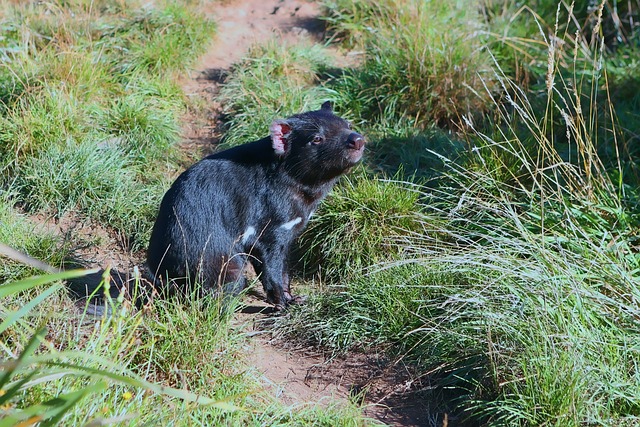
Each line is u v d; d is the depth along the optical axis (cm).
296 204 950
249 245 951
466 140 1246
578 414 715
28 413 489
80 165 1170
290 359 895
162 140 1268
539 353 764
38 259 984
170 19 1506
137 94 1348
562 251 891
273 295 973
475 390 794
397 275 959
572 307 831
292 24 1628
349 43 1541
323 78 1452
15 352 728
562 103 1330
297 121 930
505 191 1075
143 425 609
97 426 523
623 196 1055
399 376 859
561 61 1497
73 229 1116
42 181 1143
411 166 1223
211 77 1464
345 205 1080
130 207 1143
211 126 1358
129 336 714
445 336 855
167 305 880
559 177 1118
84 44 1421
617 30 1591
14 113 1209
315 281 1063
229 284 938
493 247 945
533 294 845
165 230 926
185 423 673
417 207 1090
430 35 1435
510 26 1590
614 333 814
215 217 927
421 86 1359
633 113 1286
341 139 918
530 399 739
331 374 868
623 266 902
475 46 1439
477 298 856
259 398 794
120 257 1084
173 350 794
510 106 1362
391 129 1314
